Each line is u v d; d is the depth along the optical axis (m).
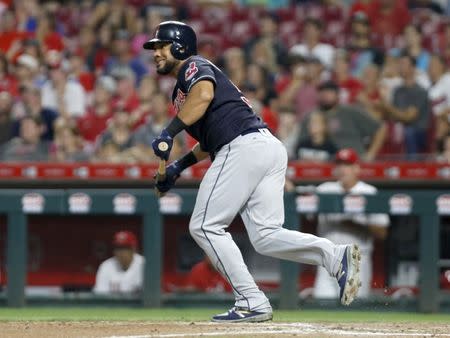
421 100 47.66
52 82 51.97
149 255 39.25
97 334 23.64
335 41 60.09
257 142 25.02
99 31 59.28
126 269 39.94
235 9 64.69
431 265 38.56
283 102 50.34
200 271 39.97
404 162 42.62
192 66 24.92
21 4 61.91
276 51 57.69
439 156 44.44
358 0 62.03
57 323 27.22
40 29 59.41
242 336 22.72
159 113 46.56
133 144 46.19
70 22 63.22
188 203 39.34
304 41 57.94
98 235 41.66
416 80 49.50
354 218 39.53
